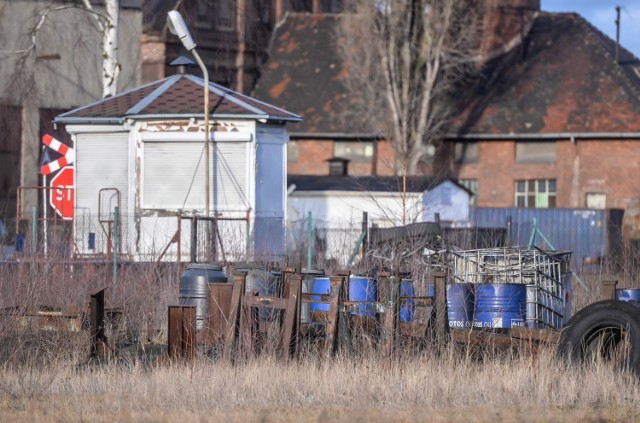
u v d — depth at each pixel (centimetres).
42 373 5009
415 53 19662
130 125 9369
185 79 10012
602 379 4484
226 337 5278
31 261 6769
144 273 7000
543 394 4341
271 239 8881
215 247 8369
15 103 16525
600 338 4881
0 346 5394
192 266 6116
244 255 8069
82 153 9550
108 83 12019
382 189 14812
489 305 5672
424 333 5391
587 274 8412
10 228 9312
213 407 4116
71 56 16700
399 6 19538
